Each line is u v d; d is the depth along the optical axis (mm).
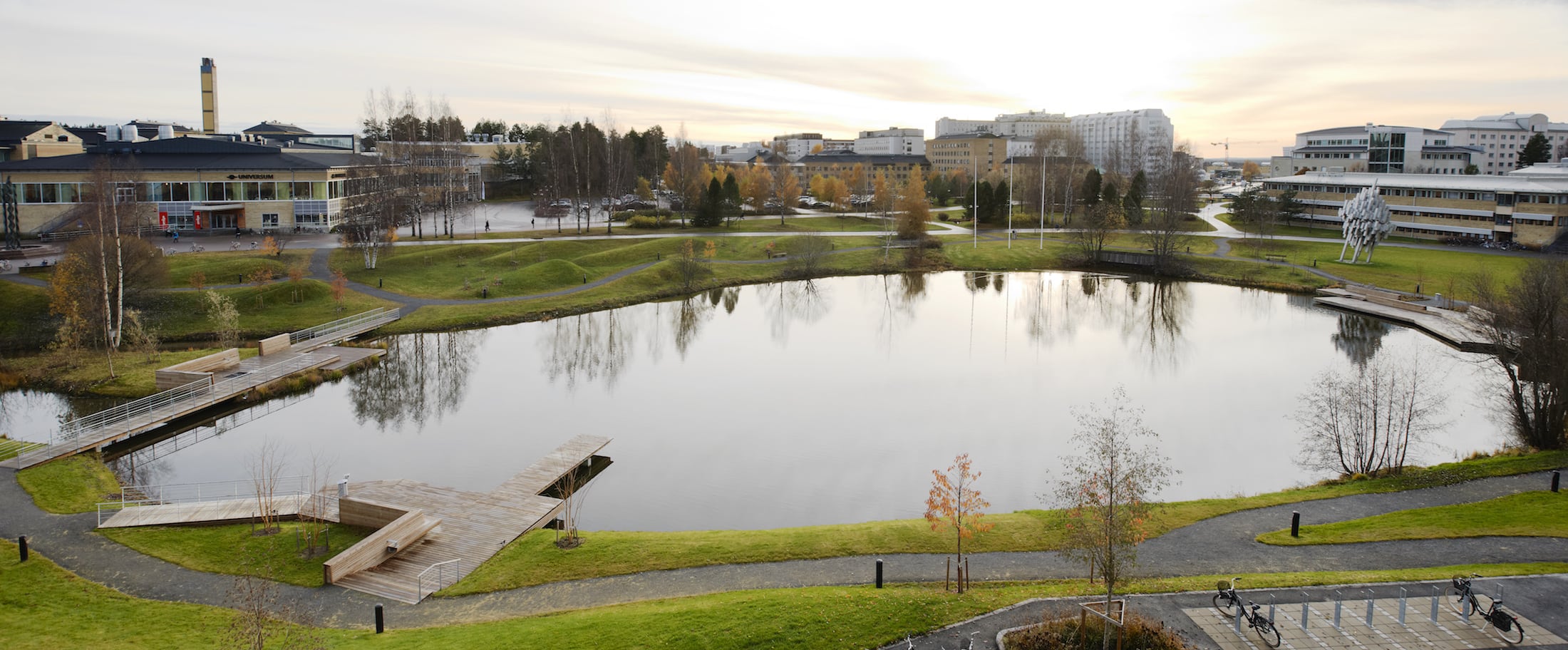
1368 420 58031
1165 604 32844
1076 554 37219
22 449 53406
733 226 161625
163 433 62406
